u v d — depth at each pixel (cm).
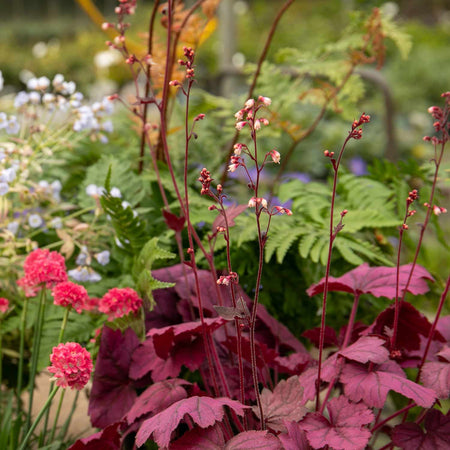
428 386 119
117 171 190
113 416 137
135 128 199
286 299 182
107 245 186
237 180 219
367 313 187
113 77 634
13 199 185
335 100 205
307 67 208
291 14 1012
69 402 195
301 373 136
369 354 114
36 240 192
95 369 141
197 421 103
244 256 178
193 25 185
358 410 113
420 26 999
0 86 177
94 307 155
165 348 131
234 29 470
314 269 181
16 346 178
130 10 146
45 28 1318
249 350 129
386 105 256
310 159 469
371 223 174
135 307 141
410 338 134
